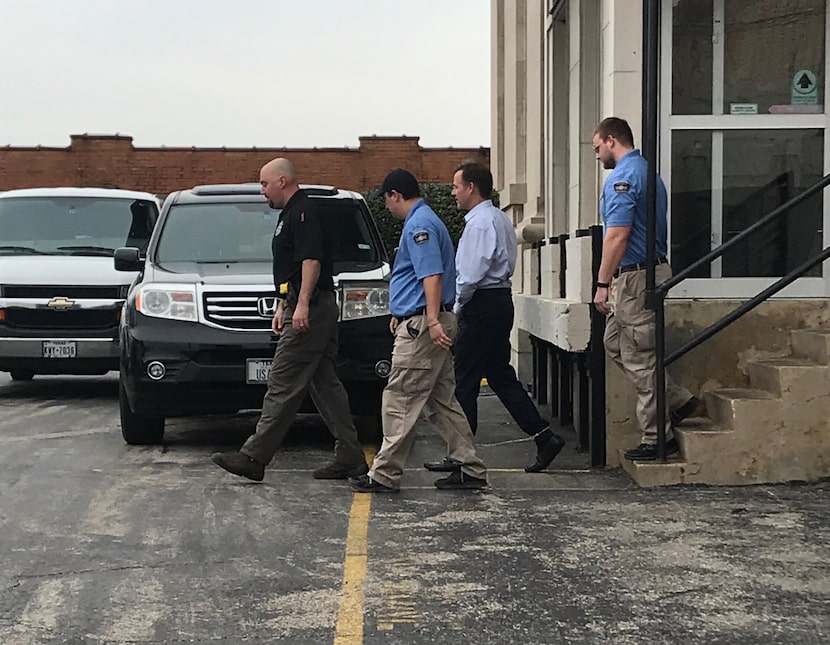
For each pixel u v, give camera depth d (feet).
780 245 24.48
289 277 21.88
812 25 24.62
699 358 23.62
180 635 14.17
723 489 21.52
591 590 15.72
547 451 23.25
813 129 24.58
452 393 21.79
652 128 21.15
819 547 17.61
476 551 17.66
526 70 42.04
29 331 36.60
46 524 19.49
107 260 38.45
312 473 23.68
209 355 25.29
